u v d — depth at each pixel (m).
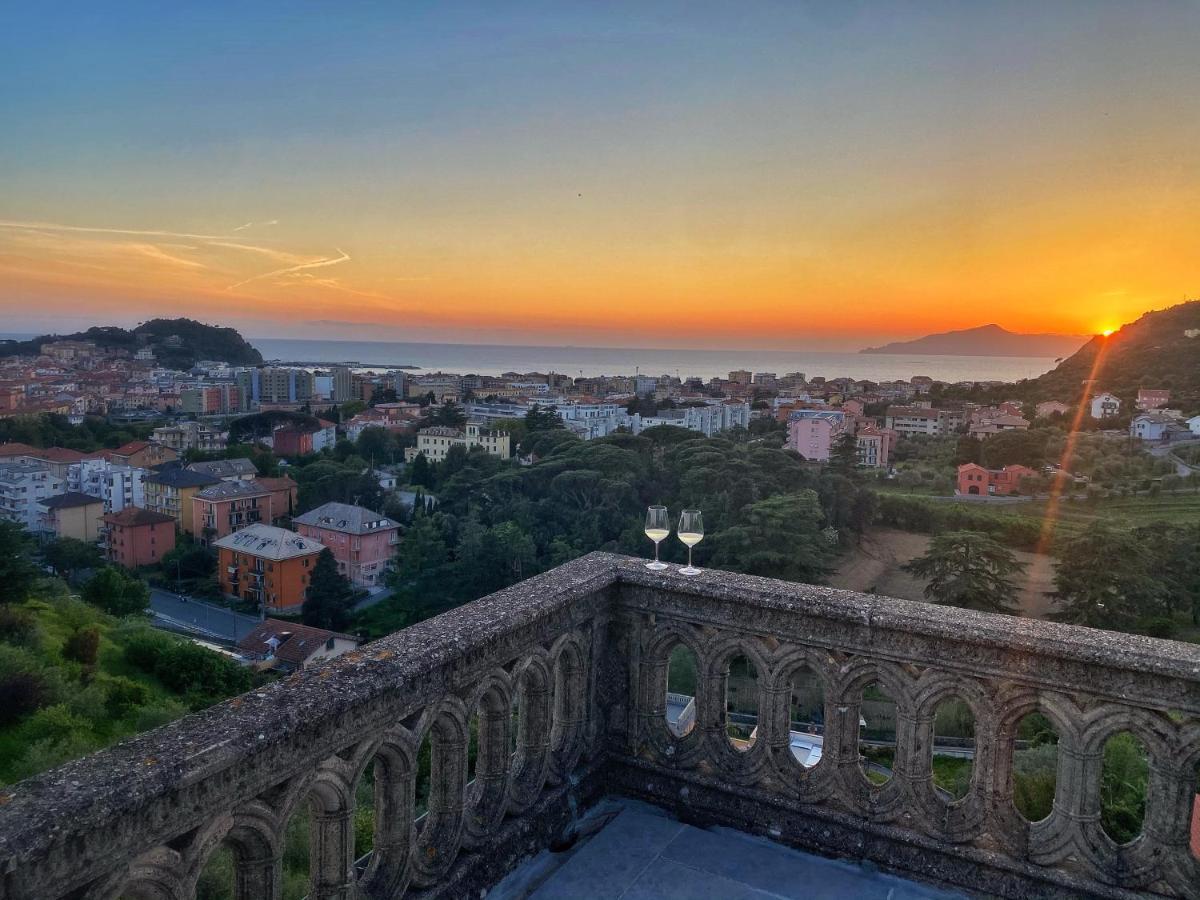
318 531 63.16
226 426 126.56
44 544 69.12
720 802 3.47
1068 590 32.09
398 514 70.62
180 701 28.41
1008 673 2.84
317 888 2.30
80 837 1.53
